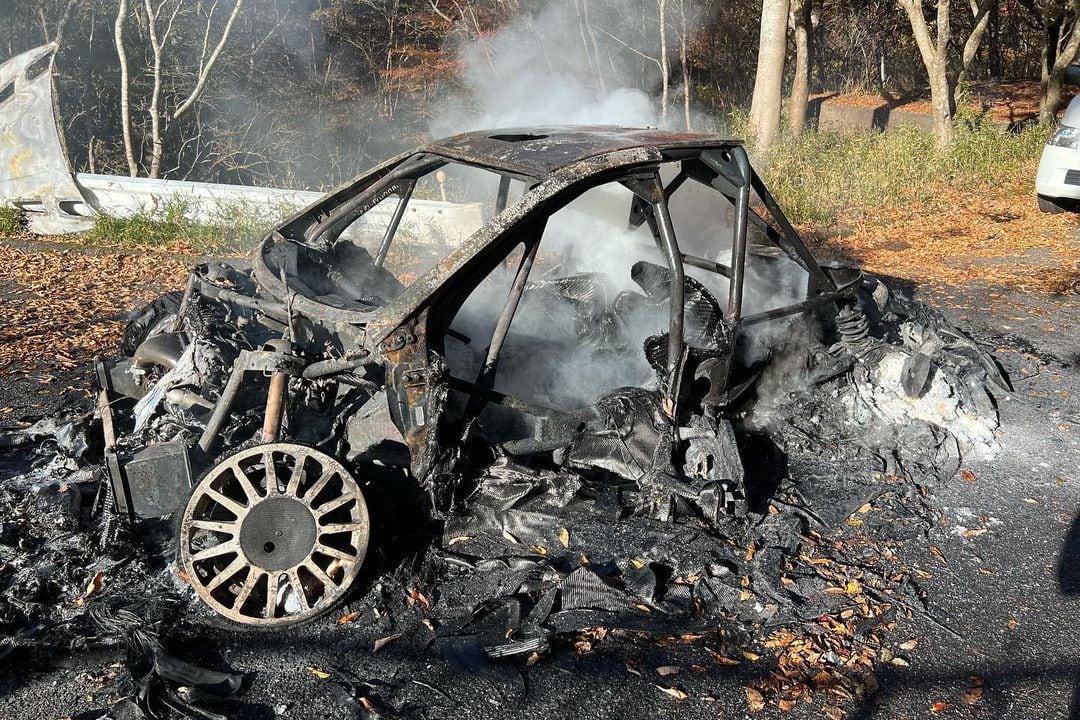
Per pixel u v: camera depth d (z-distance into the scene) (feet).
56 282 25.53
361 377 11.15
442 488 11.02
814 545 11.93
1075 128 34.86
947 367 16.29
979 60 114.11
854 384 15.51
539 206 10.96
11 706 8.86
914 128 49.88
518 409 11.73
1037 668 9.73
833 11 90.22
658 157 12.00
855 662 9.75
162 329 14.44
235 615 9.88
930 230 34.47
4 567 10.67
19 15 54.19
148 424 12.60
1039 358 19.66
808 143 46.57
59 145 31.60
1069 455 14.97
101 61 55.26
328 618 10.21
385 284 14.32
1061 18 68.13
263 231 30.30
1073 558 11.91
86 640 9.66
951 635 10.25
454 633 9.95
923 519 12.69
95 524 11.51
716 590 10.76
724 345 12.64
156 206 32.19
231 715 8.80
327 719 8.79
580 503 11.66
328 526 10.09
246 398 11.96
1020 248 31.19
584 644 9.83
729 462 12.25
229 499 9.98
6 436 14.20
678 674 9.47
